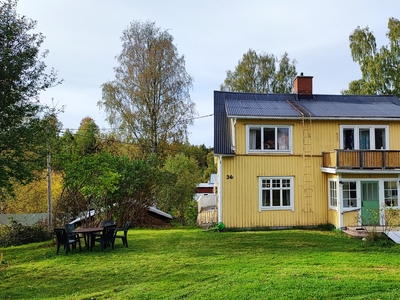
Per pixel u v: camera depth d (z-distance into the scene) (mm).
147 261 10641
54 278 9094
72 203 20266
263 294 7039
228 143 18688
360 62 34188
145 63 30109
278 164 18344
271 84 40406
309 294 6961
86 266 10242
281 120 18391
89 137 28312
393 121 18672
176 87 30578
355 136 18594
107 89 29875
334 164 16938
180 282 8227
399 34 32219
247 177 18203
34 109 13711
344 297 6801
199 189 39625
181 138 31078
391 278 8117
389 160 16875
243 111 18203
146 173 20781
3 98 12812
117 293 7602
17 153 13547
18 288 8312
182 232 17344
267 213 18172
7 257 12234
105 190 18203
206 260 10625
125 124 29828
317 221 18312
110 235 12672
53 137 15320
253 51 40625
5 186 13750
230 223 17953
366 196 17328
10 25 13250
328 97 21938
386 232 14836
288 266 9594
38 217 20672
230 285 7781
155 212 22969
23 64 13477
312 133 18516
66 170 15508
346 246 13016
